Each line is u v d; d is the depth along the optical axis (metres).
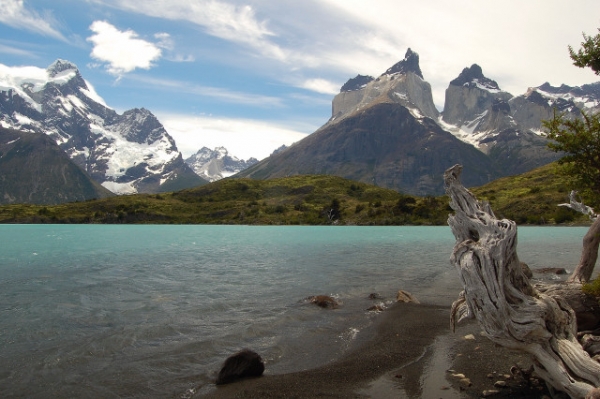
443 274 38.47
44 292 29.19
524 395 11.42
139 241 88.00
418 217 180.75
